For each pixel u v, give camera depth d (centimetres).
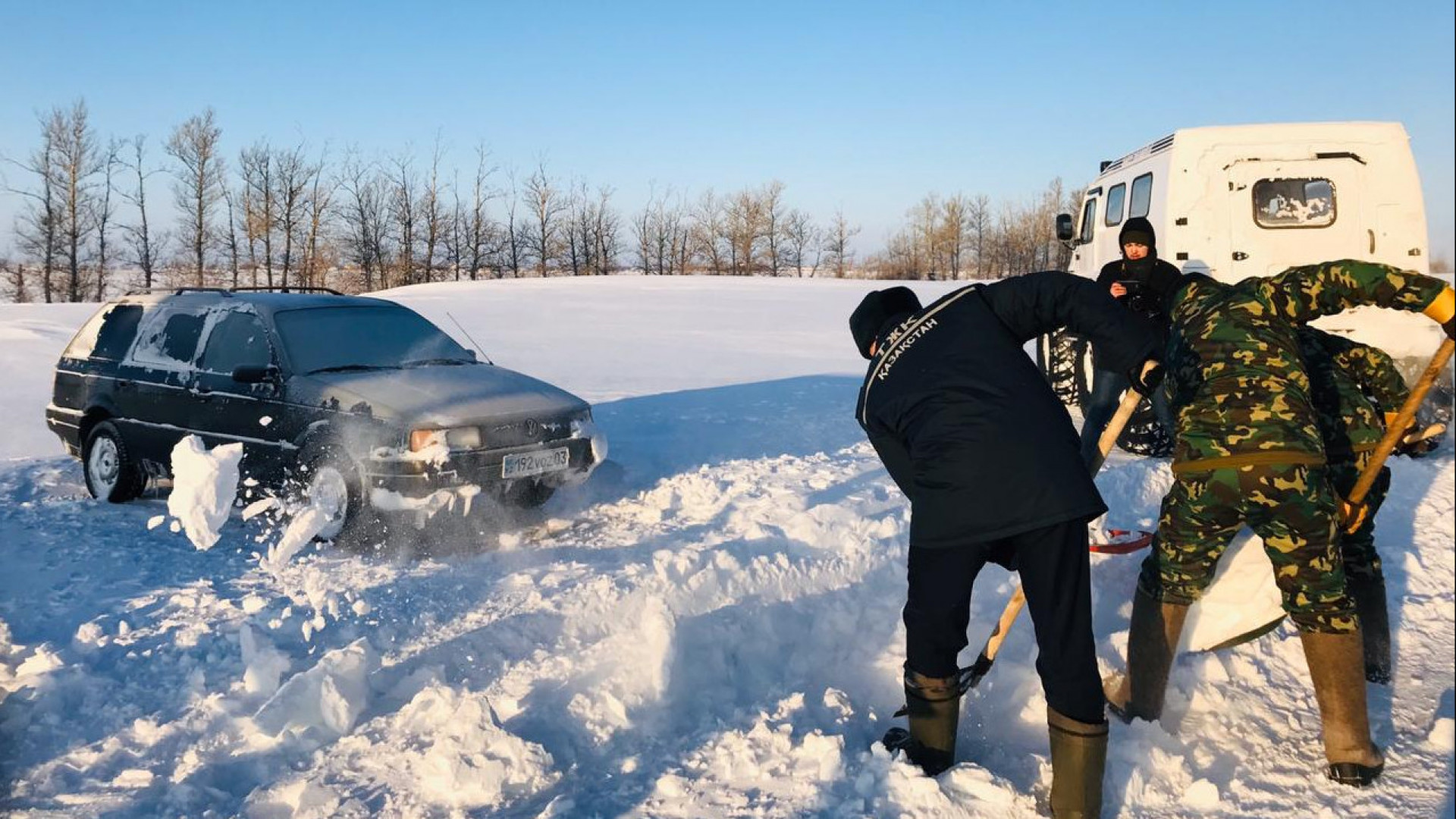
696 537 608
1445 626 452
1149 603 349
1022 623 441
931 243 8006
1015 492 285
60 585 514
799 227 7731
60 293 5791
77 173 5672
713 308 3011
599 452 674
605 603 466
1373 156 810
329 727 355
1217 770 328
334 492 612
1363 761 315
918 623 314
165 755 338
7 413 1159
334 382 636
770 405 1101
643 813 303
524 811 306
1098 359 333
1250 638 370
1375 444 366
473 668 405
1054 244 7750
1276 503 312
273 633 433
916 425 303
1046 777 322
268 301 707
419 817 304
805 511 612
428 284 4228
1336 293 321
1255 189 818
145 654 412
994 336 308
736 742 341
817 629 445
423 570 550
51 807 307
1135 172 904
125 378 736
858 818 295
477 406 623
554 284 4141
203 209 6119
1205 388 329
